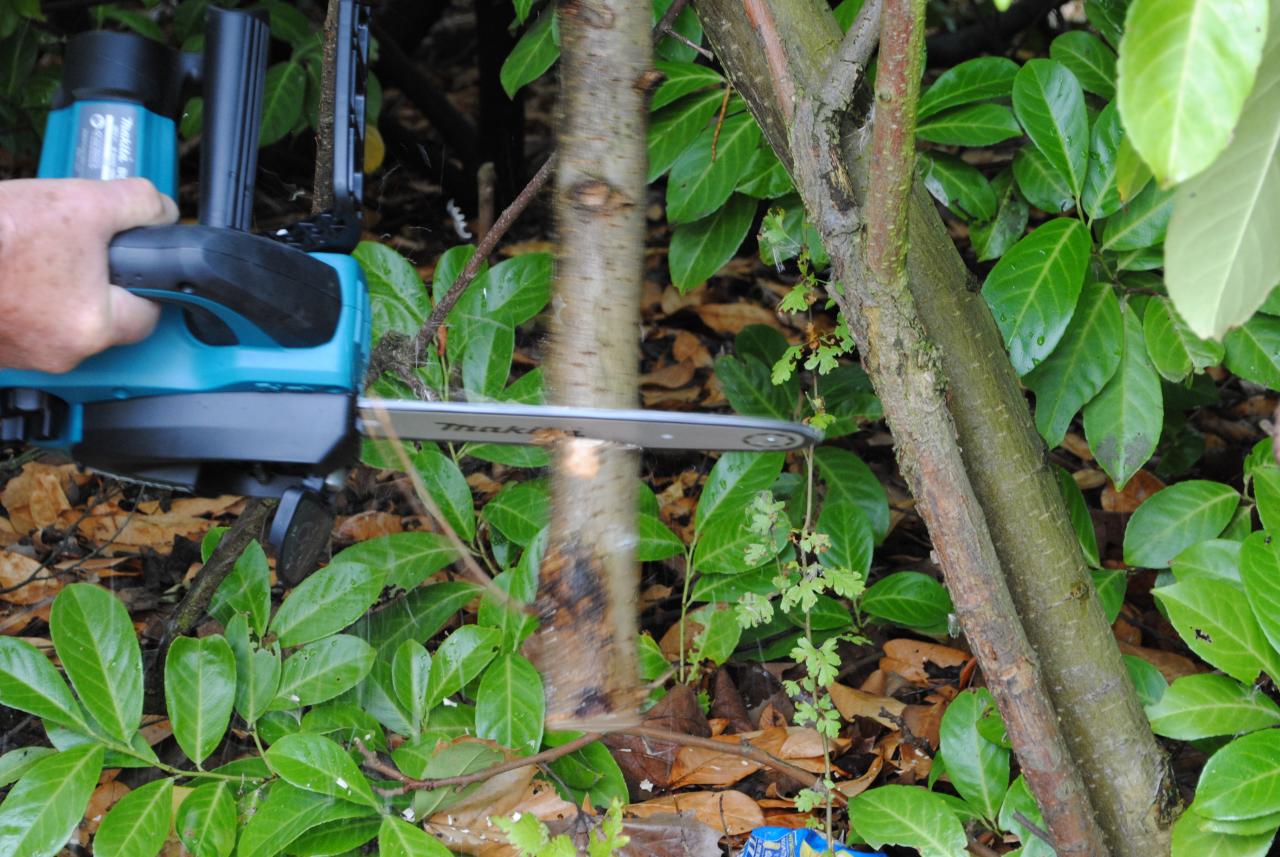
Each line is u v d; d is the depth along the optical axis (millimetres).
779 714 1999
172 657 1683
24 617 2230
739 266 3551
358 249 2125
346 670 1734
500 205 3783
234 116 1362
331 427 1232
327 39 1771
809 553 2066
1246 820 1355
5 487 2576
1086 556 1903
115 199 1148
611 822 1491
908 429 1280
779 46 1292
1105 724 1439
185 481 1320
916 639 2227
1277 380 1701
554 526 1253
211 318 1197
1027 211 2023
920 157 2018
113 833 1510
